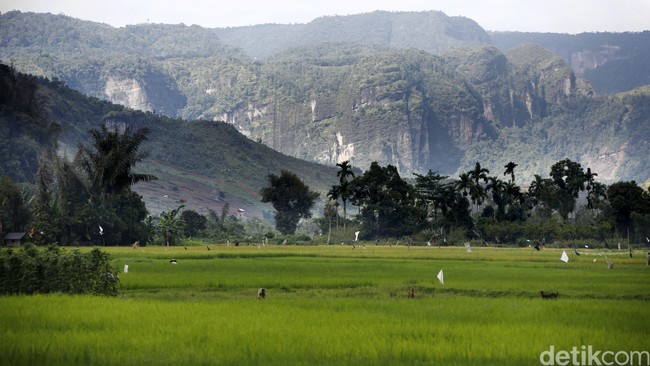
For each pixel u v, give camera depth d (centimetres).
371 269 12462
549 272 12212
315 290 9406
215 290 9275
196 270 11831
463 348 5447
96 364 4931
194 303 7450
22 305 7125
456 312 7056
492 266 13712
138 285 9462
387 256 16888
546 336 5859
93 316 6506
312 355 5225
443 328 6138
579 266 14075
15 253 8575
